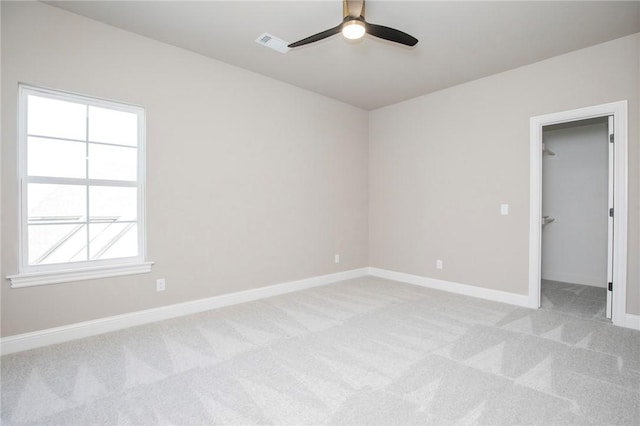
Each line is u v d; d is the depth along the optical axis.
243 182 3.61
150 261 2.98
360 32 2.24
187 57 3.18
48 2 2.43
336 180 4.62
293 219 4.11
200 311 3.29
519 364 2.21
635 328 2.85
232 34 2.88
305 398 1.82
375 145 5.01
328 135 4.50
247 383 1.97
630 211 2.88
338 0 2.39
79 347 2.45
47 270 2.52
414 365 2.20
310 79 3.87
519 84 3.52
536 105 3.41
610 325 2.93
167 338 2.63
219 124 3.41
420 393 1.87
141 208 2.97
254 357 2.30
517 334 2.73
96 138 2.76
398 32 2.26
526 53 3.20
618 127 2.92
